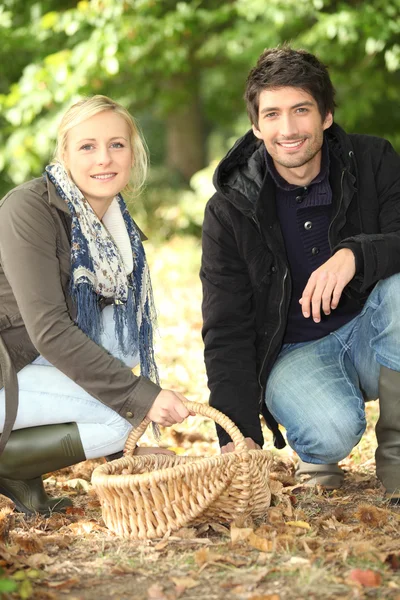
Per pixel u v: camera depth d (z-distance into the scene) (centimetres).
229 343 499
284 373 503
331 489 508
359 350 513
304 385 494
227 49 1527
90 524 429
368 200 496
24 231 437
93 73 1368
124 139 461
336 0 1478
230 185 496
